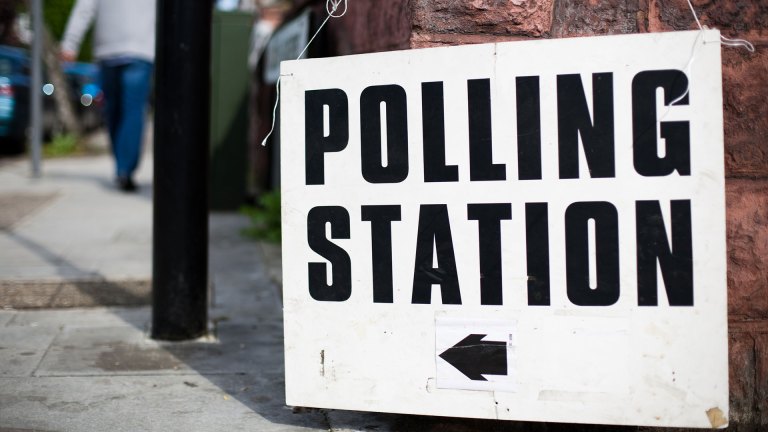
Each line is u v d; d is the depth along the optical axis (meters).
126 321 3.52
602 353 2.06
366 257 2.19
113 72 7.23
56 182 8.35
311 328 2.22
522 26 2.27
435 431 2.38
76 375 2.81
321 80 2.21
